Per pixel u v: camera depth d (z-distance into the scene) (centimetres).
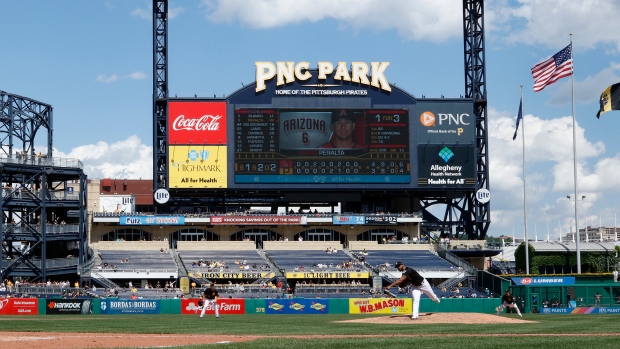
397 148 10450
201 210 11588
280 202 11056
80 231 9994
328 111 10406
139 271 9650
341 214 10825
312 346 2423
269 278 9888
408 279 3969
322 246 10875
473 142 10562
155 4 10450
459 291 9612
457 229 11162
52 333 3700
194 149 10262
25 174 9725
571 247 12206
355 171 10369
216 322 4856
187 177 10225
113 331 3809
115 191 16338
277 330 3619
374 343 2505
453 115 10575
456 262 10344
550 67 8975
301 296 9106
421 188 10456
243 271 9869
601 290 8081
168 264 10038
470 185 10538
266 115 10344
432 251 10881
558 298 8019
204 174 10250
